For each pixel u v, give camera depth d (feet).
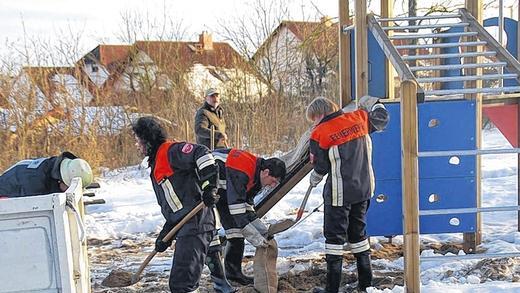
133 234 28.45
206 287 18.93
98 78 65.77
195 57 68.95
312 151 16.78
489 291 15.93
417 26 21.40
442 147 19.86
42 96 52.90
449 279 18.37
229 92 60.85
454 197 20.57
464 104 19.79
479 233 22.18
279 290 18.38
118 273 20.81
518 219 24.39
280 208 31.12
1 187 13.43
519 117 23.29
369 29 21.43
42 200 9.95
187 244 14.83
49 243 10.08
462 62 23.04
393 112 19.89
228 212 18.38
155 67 64.28
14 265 10.02
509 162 41.83
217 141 29.71
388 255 22.26
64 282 10.11
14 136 50.80
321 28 61.93
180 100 59.52
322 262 21.22
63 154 13.71
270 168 17.25
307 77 68.08
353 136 16.60
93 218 31.24
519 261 19.90
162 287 19.26
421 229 20.74
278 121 57.31
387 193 20.16
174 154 14.66
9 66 52.95
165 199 14.97
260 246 17.44
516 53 23.17
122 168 51.78
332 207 16.71
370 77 21.93
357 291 17.89
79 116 52.70
